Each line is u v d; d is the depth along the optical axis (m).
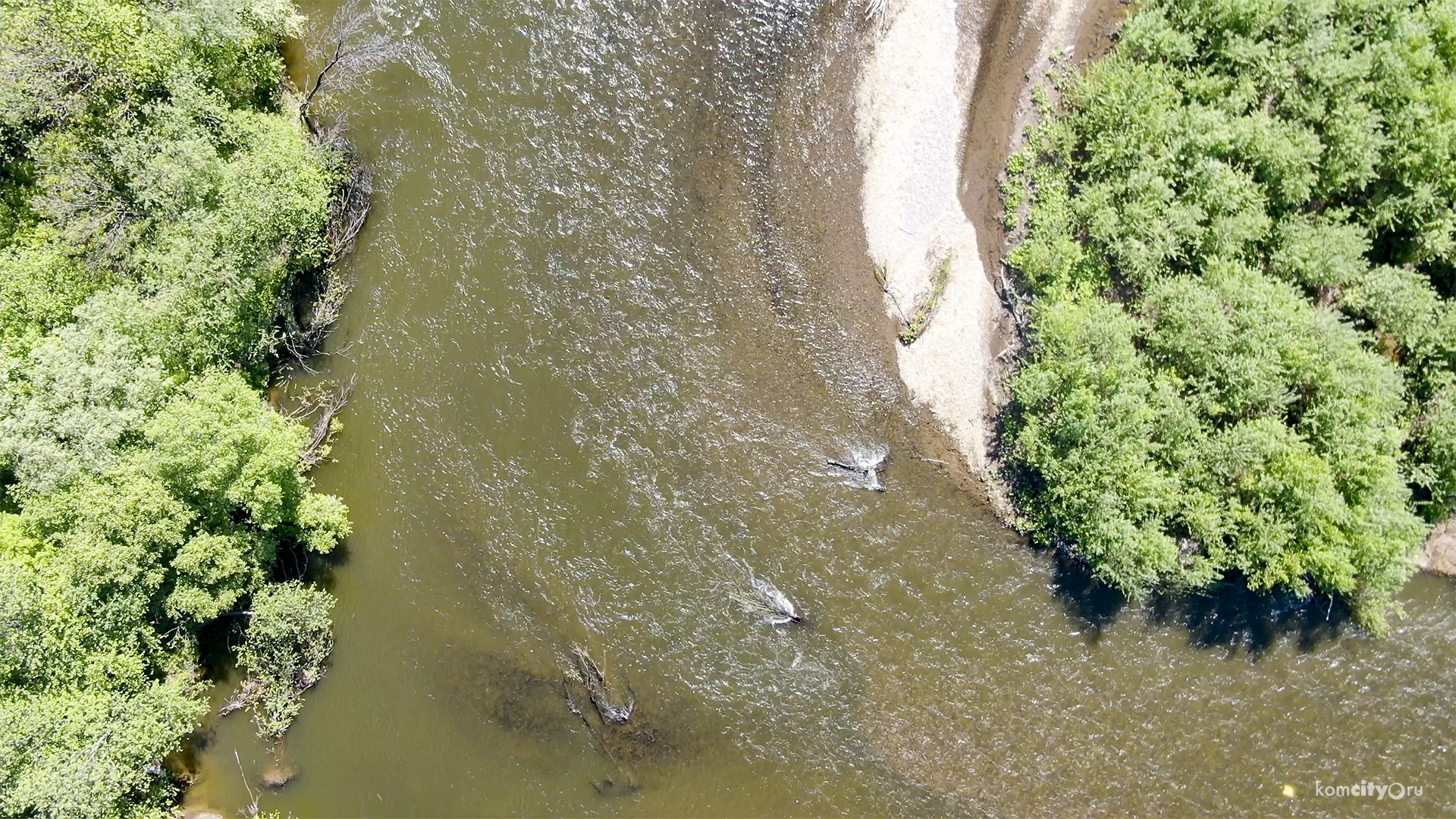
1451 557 27.27
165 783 28.28
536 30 29.27
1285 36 25.39
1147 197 25.64
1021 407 27.66
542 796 29.25
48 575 25.00
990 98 28.06
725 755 29.17
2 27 25.06
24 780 24.38
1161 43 25.81
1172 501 25.56
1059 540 27.97
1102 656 28.31
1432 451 25.45
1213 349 25.20
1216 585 27.72
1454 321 24.70
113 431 25.00
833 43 28.64
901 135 28.50
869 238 28.70
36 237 26.36
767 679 29.09
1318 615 27.70
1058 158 27.39
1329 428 25.03
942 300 28.41
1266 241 25.84
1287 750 27.89
